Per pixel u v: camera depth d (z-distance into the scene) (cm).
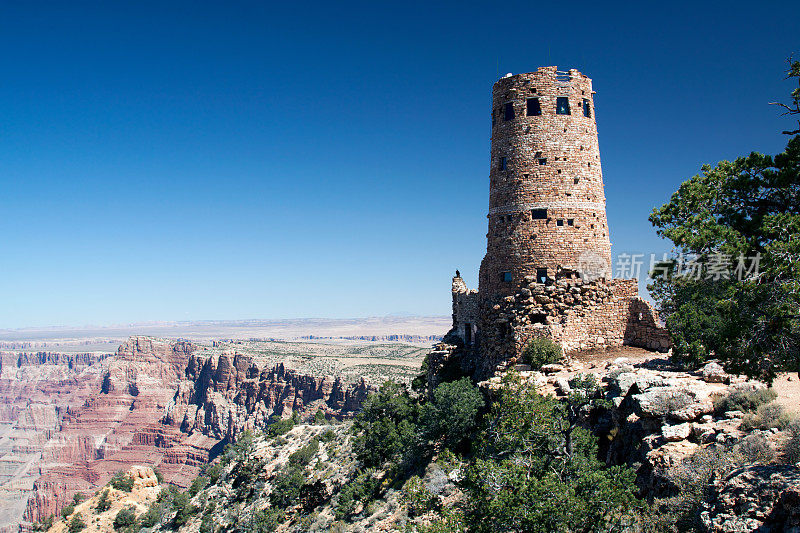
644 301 4691
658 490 2361
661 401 2761
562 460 2542
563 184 4916
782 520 1662
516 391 3080
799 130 2436
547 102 5016
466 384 4647
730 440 2364
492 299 5125
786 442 2161
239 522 8706
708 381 3058
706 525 1814
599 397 3378
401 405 7575
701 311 3064
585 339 4706
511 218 5019
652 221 3075
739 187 2612
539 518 2086
